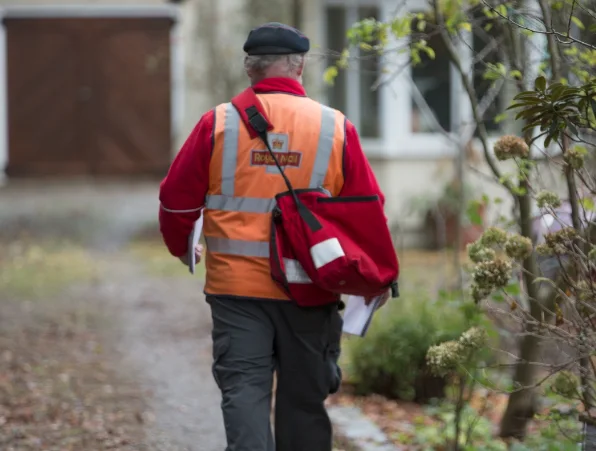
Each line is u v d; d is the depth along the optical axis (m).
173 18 30.98
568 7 8.60
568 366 7.34
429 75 26.53
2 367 12.52
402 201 26.56
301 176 6.64
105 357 13.40
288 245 6.61
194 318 16.28
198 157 6.61
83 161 31.36
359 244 6.62
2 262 21.84
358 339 12.21
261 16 25.89
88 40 31.12
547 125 6.57
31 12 31.03
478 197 20.12
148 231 25.58
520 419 9.38
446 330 11.81
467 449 8.30
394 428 10.40
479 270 6.86
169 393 11.52
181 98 30.45
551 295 8.57
